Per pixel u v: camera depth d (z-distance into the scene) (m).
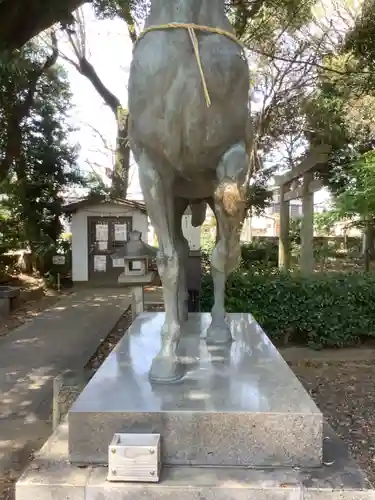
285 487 1.73
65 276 13.80
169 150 2.23
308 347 6.73
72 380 3.54
